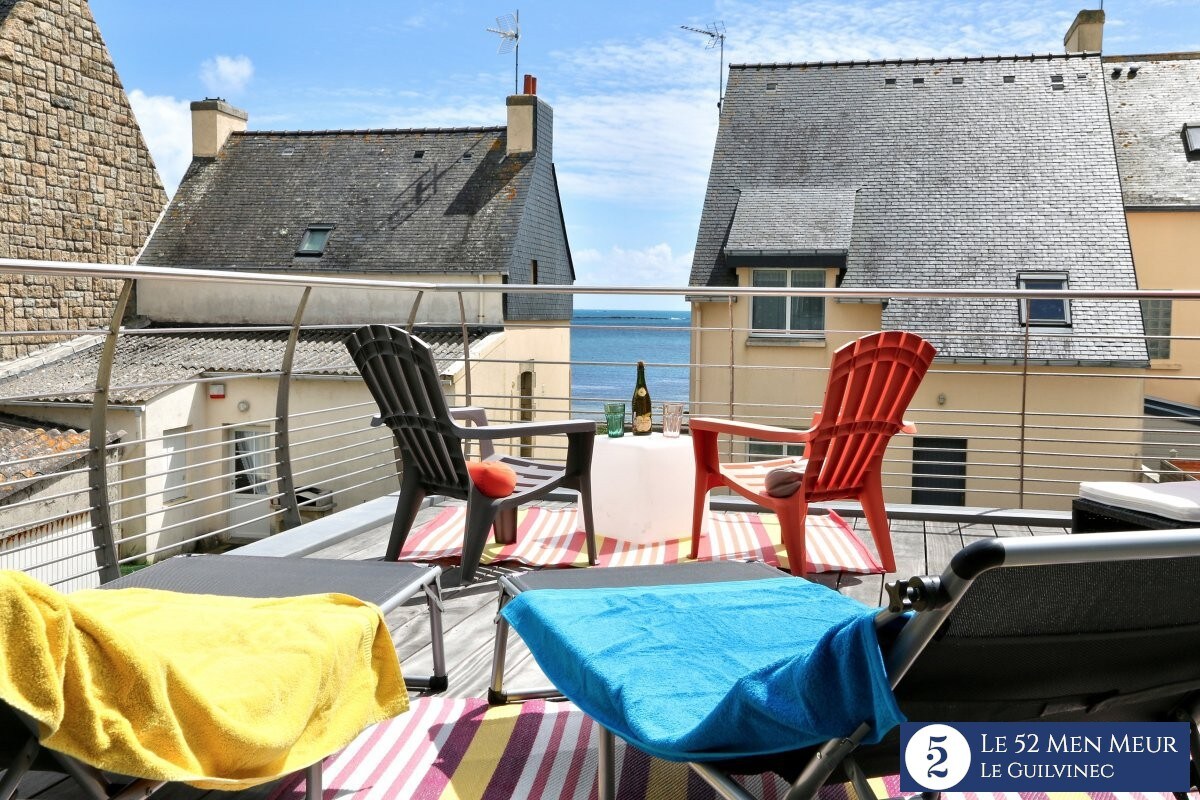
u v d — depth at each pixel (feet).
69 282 61.11
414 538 13.66
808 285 51.31
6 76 56.75
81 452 10.25
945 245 52.11
